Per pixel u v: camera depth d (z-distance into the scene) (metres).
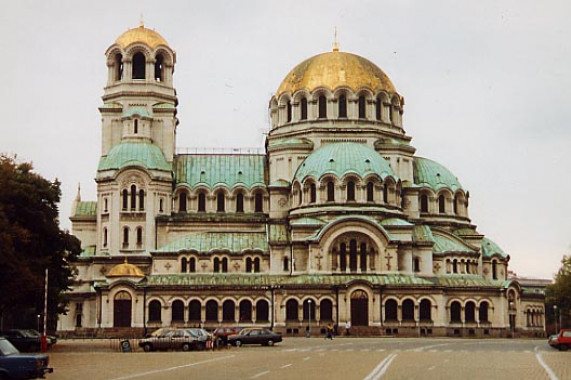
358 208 144.25
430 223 156.25
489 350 88.44
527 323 160.00
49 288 102.06
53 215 102.06
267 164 160.88
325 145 153.62
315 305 135.50
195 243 143.88
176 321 136.12
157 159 151.88
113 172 149.50
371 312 134.75
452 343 107.38
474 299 140.12
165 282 137.75
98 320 136.12
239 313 136.50
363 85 158.12
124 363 67.25
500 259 157.25
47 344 94.12
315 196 146.25
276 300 135.88
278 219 152.25
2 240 86.62
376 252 140.00
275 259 142.00
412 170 159.00
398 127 162.88
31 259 95.19
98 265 147.62
